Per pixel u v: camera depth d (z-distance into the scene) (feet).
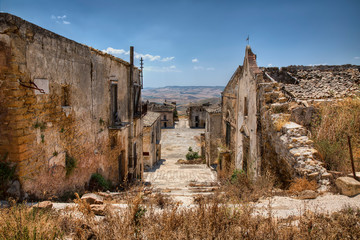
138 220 11.72
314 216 12.62
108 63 31.40
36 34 17.25
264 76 41.57
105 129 30.66
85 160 24.91
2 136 15.87
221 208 12.89
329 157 21.76
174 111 224.12
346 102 28.27
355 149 22.38
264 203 16.38
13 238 9.55
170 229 10.66
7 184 15.92
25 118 16.31
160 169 65.21
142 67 50.96
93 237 11.35
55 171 19.61
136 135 45.11
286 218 13.55
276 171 26.35
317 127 25.66
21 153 16.03
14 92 15.49
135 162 44.52
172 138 144.56
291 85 38.55
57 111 19.88
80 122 23.90
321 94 33.24
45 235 10.13
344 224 11.69
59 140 20.22
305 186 19.02
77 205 14.34
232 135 45.70
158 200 16.55
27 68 16.40
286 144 23.97
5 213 11.98
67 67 21.38
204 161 80.28
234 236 10.53
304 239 10.53
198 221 11.17
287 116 27.30
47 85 18.53
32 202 16.02
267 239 10.57
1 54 15.29
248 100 34.99
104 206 14.35
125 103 38.88
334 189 17.81
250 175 32.89
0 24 14.84
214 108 71.10
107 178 30.91
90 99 26.21
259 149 30.89
